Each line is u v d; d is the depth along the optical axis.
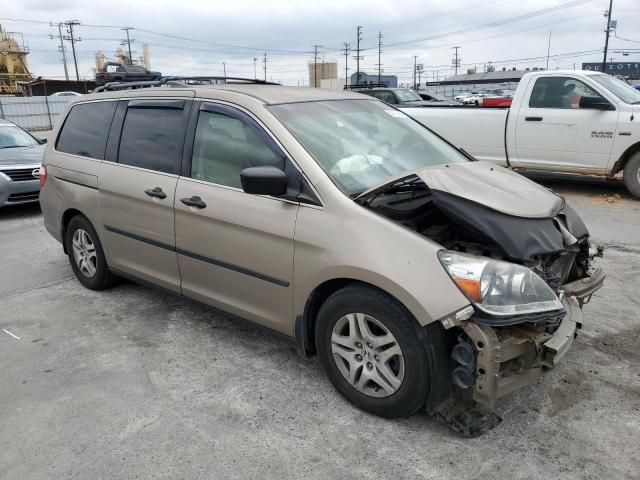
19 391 3.34
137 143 4.20
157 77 6.42
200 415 3.06
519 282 2.59
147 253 4.12
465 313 2.51
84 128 4.79
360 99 4.14
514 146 9.04
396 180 2.94
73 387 3.38
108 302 4.71
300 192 3.12
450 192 2.81
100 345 3.93
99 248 4.70
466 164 3.50
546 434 2.84
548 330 2.80
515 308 2.55
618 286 4.85
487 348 2.51
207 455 2.73
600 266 5.38
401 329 2.71
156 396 3.26
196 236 3.64
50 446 2.82
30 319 4.40
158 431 2.93
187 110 3.85
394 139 3.77
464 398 2.89
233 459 2.70
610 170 8.32
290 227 3.09
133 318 4.37
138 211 4.07
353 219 2.89
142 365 3.63
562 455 2.68
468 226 2.74
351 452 2.73
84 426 2.98
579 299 3.31
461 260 2.62
